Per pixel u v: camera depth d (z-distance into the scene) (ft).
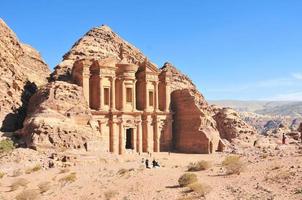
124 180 126.52
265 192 87.71
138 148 280.31
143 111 285.64
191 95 301.02
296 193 83.30
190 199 90.53
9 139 223.92
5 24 297.33
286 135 363.56
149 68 292.81
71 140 218.38
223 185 99.81
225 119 329.72
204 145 285.23
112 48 335.47
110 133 266.98
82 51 313.12
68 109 235.20
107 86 269.03
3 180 157.28
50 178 153.99
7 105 264.93
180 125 305.32
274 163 118.42
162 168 151.23
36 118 219.00
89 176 148.15
